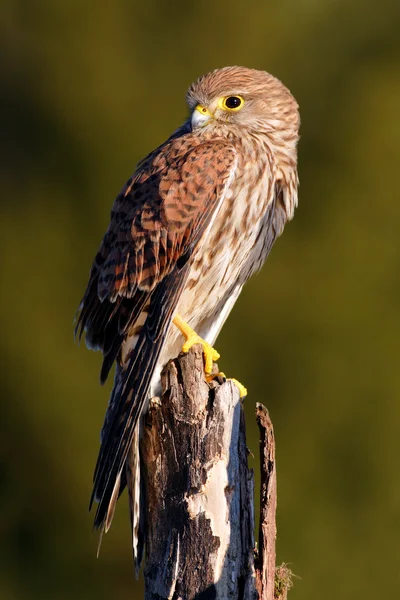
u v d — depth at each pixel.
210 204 6.94
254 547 5.76
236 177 7.10
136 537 5.96
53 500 15.84
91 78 17.78
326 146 16.64
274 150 7.48
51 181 17.45
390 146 16.36
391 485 15.14
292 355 15.50
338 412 15.31
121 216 7.11
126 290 6.94
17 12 18.27
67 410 15.80
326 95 17.30
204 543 5.60
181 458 5.76
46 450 15.78
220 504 5.64
